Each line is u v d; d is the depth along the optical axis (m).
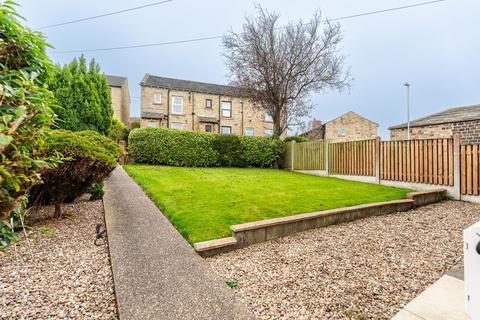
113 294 2.20
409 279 2.46
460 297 2.11
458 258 2.89
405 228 3.97
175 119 19.48
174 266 2.61
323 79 13.86
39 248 3.06
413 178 6.68
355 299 2.14
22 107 1.08
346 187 6.86
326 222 4.11
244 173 10.07
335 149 9.32
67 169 3.62
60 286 2.28
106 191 6.18
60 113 8.21
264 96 13.90
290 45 13.57
